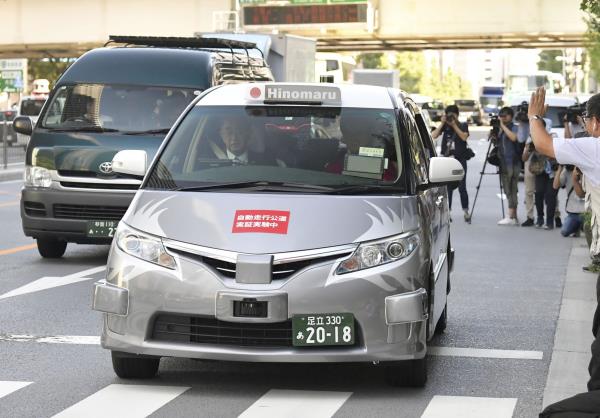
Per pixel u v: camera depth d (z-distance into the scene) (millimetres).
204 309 19078
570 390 20719
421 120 25172
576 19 157250
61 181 36156
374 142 21594
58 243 38375
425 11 165125
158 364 21172
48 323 26672
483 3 161500
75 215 36188
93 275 34562
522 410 19422
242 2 169500
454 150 55469
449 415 18906
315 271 19078
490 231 51562
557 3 157750
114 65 38344
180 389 20328
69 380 21016
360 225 19578
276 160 21438
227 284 19047
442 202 24312
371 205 20047
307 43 76938
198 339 19391
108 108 37344
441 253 23703
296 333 18984
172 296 19234
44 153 36406
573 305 30609
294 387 20625
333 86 22859
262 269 18969
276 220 19562
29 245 42312
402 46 197875
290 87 22641
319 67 104250
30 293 31078
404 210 20109
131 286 19516
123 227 20109
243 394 20031
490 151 55219
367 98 22672
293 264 19188
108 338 19844
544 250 44250
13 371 21750
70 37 172250
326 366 22344
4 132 87625
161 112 37219
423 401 19812
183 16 167750
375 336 19141
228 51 43031
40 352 23484
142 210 20234
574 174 39344
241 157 21578
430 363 23203
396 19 167125
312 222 19531
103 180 35875
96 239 36531
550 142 16328
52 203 36188
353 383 21031
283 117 22219
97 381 20922
